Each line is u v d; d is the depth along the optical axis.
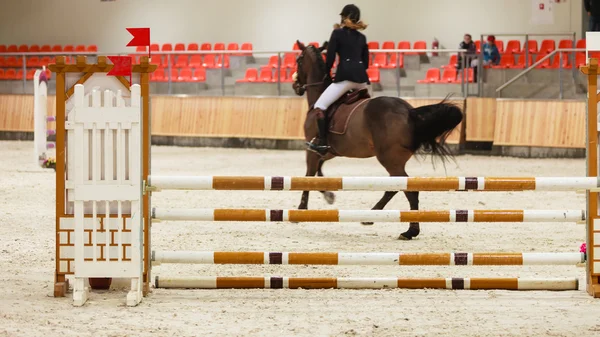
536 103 20.78
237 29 27.02
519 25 24.58
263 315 5.70
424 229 9.84
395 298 6.29
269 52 22.59
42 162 17.09
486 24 24.86
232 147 23.12
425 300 6.22
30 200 12.19
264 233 9.44
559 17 24.12
